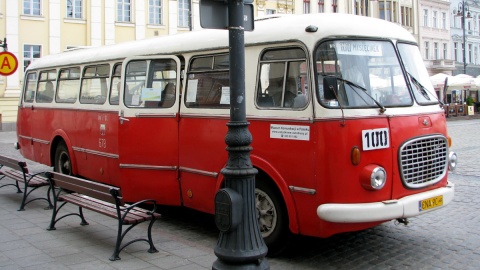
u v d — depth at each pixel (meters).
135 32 34.75
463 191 10.70
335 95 5.86
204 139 7.37
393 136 6.22
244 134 5.12
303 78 6.17
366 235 7.58
